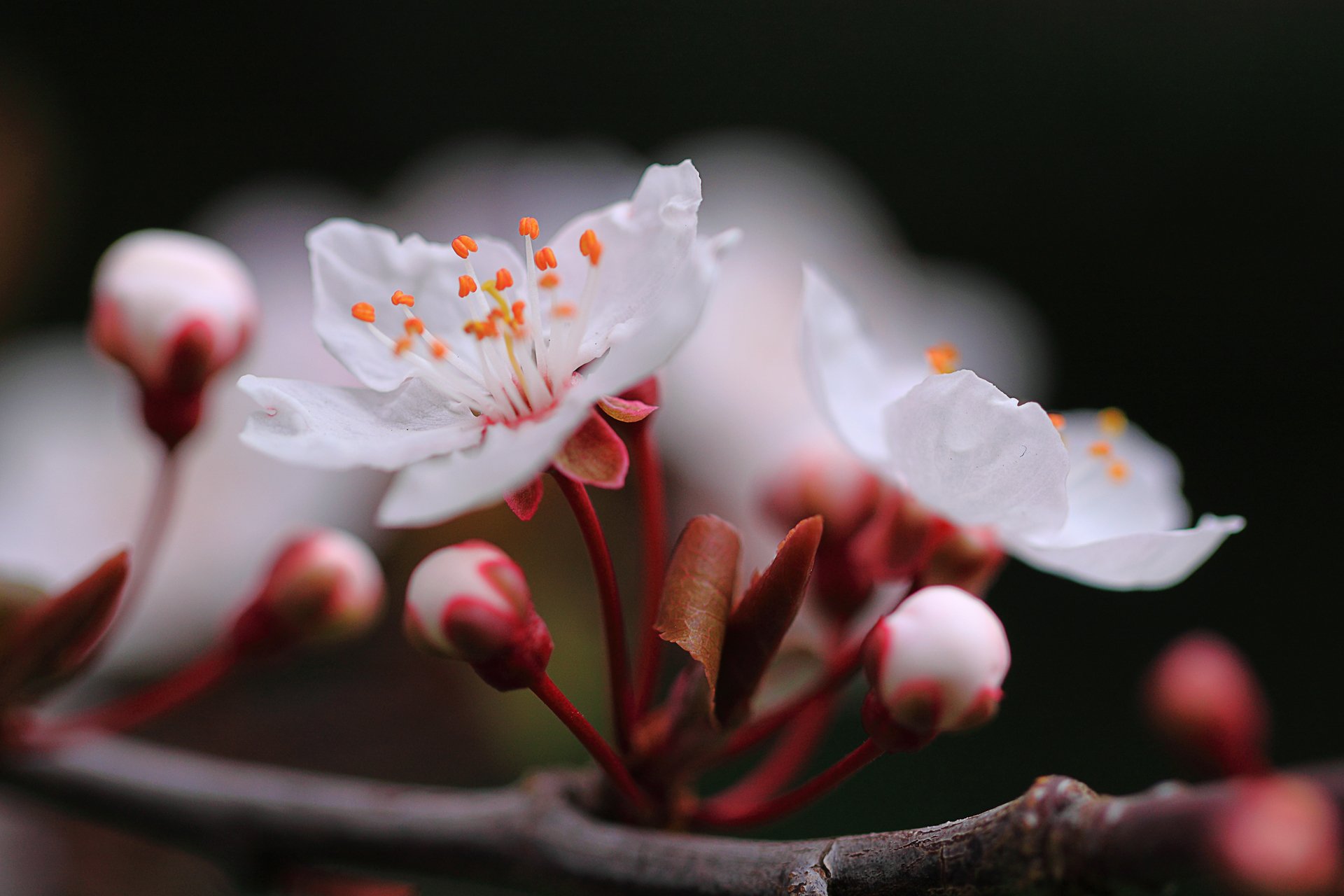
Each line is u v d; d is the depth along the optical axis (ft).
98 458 0.89
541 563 0.88
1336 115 1.62
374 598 0.78
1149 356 1.62
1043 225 1.66
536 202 1.02
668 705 0.71
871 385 0.74
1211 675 0.65
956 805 1.14
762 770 0.76
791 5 1.72
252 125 1.65
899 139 1.69
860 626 0.77
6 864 0.88
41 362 0.90
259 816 0.77
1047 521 0.70
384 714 0.91
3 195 1.17
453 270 0.71
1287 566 1.42
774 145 1.17
